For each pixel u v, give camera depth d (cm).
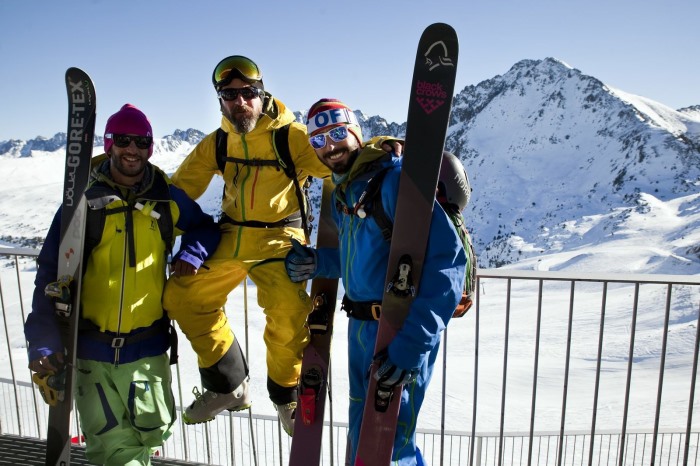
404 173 194
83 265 218
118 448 216
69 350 212
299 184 247
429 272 190
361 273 204
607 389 2505
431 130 196
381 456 196
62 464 215
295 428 231
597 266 8925
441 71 199
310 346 238
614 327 4122
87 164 219
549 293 5975
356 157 209
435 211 194
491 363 3030
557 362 3134
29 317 218
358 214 200
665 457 1220
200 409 261
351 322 218
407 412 208
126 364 218
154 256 224
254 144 240
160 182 227
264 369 2369
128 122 212
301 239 251
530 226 19450
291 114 248
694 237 11350
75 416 317
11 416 1123
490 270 266
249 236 242
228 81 227
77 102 222
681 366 2948
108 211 216
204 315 248
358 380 216
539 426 1950
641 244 12069
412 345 184
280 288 238
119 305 216
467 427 1931
